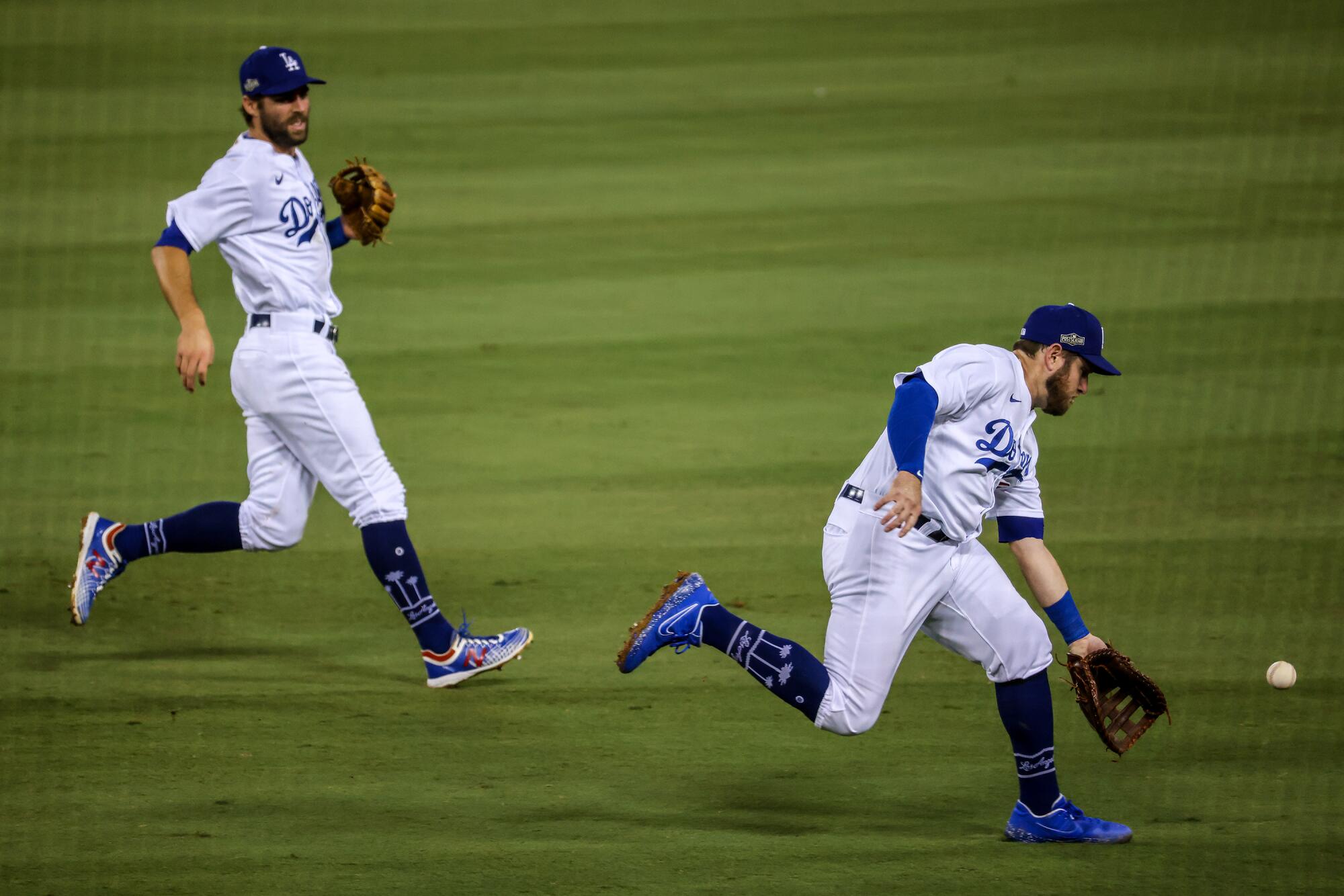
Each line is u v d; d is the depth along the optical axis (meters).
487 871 13.80
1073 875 13.81
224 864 13.86
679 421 29.38
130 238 40.94
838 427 28.95
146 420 29.17
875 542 14.68
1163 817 15.19
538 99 55.38
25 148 48.53
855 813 15.26
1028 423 14.85
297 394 18.23
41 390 30.69
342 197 20.02
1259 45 62.59
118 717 17.42
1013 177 47.00
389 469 18.59
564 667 19.16
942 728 17.50
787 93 56.47
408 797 15.46
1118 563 22.70
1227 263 39.41
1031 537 15.35
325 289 18.92
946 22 67.00
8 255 39.41
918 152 49.62
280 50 18.25
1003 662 14.49
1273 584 21.89
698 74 58.97
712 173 47.62
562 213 43.88
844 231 42.31
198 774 15.95
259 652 19.58
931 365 14.16
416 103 54.47
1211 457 27.45
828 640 15.05
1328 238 41.34
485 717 17.66
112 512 24.30
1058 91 56.53
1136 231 42.00
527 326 35.34
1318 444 28.09
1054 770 14.52
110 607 21.06
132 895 13.24
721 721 17.67
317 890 13.38
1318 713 17.81
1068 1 70.94
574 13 68.75
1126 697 15.14
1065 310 14.84
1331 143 50.19
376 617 20.97
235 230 18.08
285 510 18.94
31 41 62.62
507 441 28.25
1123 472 26.78
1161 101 55.22
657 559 22.78
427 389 31.19
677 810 15.27
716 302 36.84
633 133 51.75
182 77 57.41
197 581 22.22
